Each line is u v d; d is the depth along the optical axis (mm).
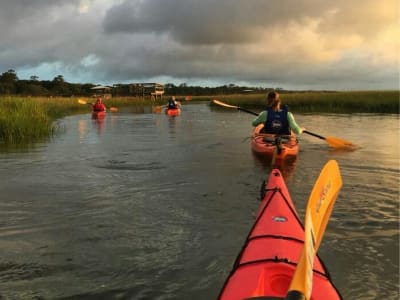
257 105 40688
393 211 5738
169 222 5418
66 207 6055
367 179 7582
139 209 5953
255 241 3479
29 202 6293
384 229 5070
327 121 20828
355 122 20125
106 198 6500
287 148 9062
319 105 32188
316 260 3256
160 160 9648
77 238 4898
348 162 9219
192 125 20062
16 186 7234
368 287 3717
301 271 2389
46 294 3648
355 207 5922
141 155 10398
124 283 3842
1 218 5578
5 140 13289
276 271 2922
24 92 83875
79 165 9102
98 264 4230
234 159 9664
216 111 36281
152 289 3736
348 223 5273
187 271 4070
